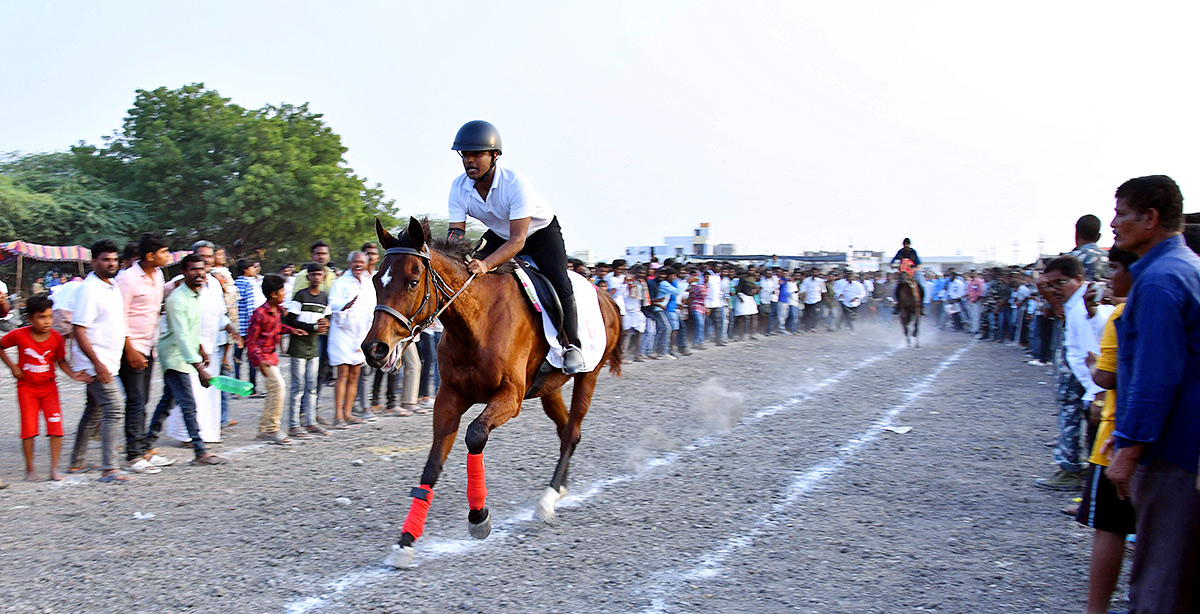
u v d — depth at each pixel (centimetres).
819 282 2409
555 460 700
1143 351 290
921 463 695
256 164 2703
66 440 791
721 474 653
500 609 387
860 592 412
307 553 462
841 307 2486
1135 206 314
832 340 2083
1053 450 746
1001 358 1609
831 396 1082
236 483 618
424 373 991
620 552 468
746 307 2009
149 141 2728
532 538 492
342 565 444
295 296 803
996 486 620
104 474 625
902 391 1132
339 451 732
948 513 550
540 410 960
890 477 646
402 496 582
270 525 514
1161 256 306
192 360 660
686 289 1756
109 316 618
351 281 831
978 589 418
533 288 518
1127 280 362
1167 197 308
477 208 531
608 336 640
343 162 3039
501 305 484
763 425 868
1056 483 614
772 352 1720
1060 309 619
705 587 417
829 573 438
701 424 872
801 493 598
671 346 1694
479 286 475
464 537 493
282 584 416
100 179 2889
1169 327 286
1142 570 309
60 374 1245
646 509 555
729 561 455
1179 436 296
